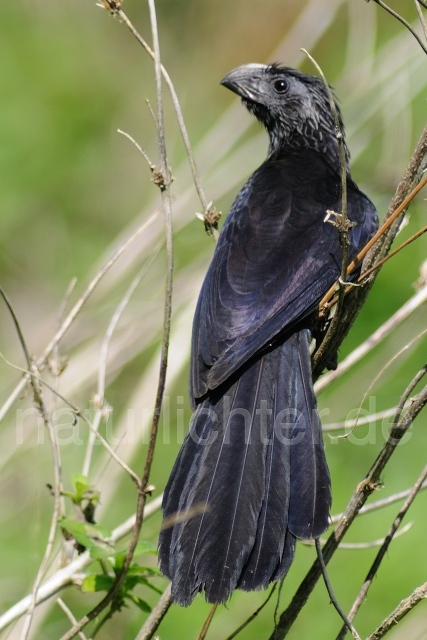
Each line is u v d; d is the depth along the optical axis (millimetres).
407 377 12211
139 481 6895
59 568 7934
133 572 7344
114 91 16844
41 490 10672
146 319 10938
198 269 11219
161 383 6746
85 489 7773
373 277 7484
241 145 14469
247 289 8086
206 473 6965
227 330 7785
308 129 10445
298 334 7957
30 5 17562
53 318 13695
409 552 10977
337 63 15500
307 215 8758
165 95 15422
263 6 15977
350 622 6688
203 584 6512
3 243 15383
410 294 13023
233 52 16078
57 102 16641
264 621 10273
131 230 11656
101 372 8445
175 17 16625
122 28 17312
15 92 16609
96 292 11391
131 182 15812
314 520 6801
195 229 11789
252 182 9406
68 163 16141
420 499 11453
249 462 7008
